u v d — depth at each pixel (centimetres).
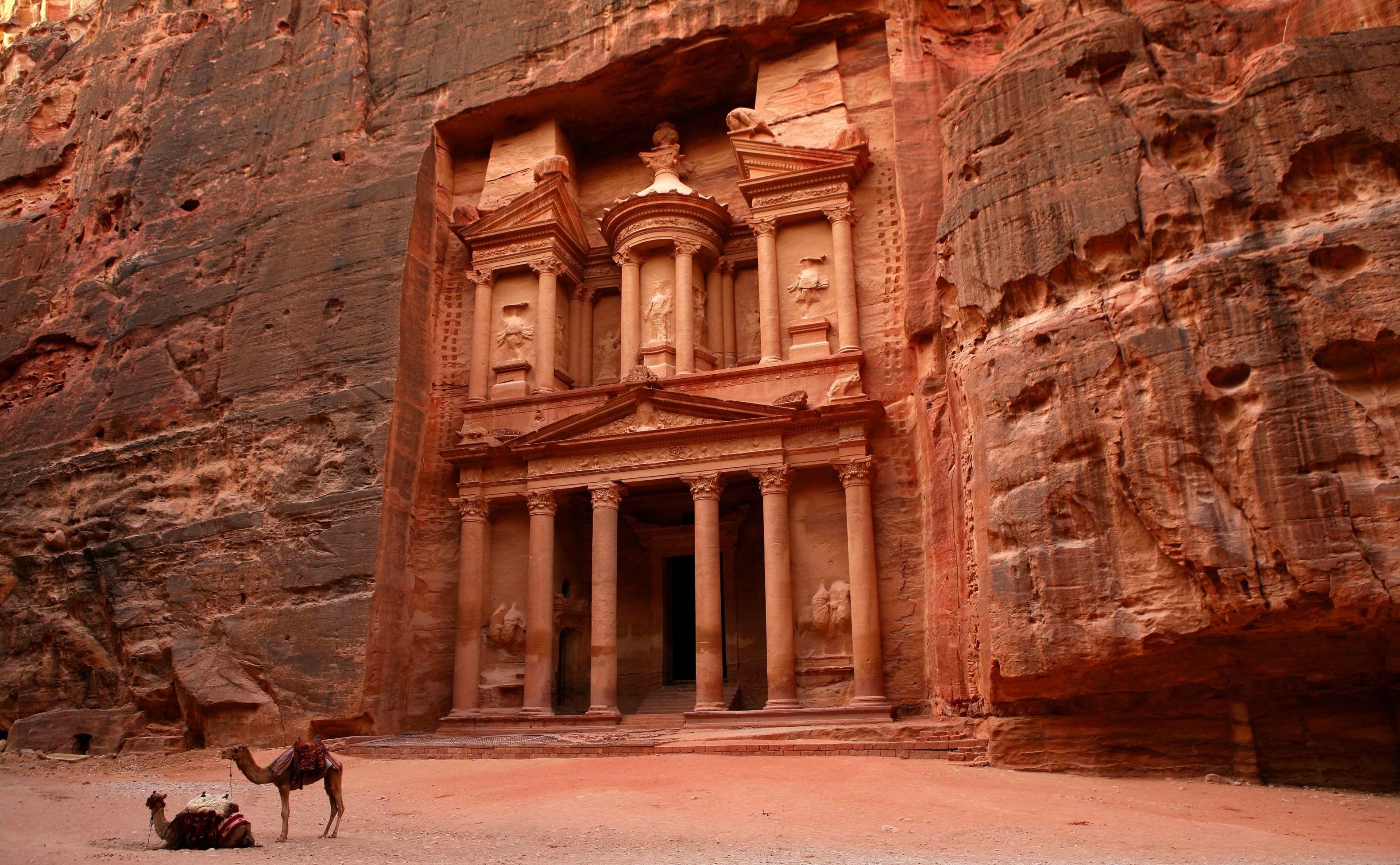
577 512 2731
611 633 2383
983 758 1723
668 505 2719
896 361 2409
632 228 2719
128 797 1644
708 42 2714
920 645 2184
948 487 2044
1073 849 1050
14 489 2897
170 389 2811
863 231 2558
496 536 2611
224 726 2355
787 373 2444
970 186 1945
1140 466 1538
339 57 3062
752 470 2359
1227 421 1500
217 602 2492
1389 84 1551
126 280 3059
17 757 2389
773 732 1983
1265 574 1420
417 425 2644
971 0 2558
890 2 2580
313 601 2400
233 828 1107
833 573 2303
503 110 2908
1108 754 1628
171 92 3338
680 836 1162
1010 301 1816
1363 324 1433
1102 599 1552
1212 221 1609
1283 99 1603
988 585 1686
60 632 2631
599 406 2527
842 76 2719
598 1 2856
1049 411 1677
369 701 2297
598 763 1834
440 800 1547
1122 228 1683
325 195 2867
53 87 3700
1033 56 1947
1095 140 1781
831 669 2225
